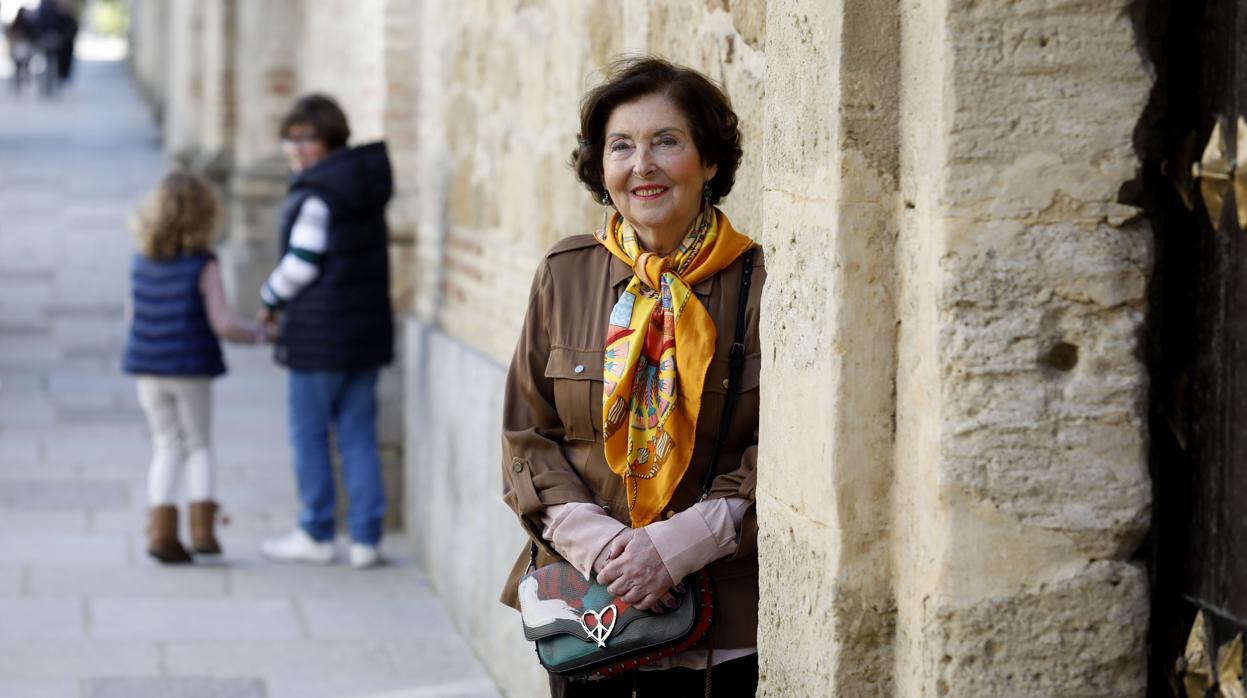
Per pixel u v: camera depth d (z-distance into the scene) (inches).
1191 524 91.0
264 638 233.0
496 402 213.0
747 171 136.2
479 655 224.7
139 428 386.3
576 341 116.3
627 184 113.4
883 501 98.3
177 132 831.7
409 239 325.7
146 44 1368.1
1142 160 90.7
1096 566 90.7
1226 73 86.9
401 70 317.7
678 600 112.4
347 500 294.2
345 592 258.8
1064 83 88.7
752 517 114.0
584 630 112.0
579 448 118.0
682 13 152.9
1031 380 89.9
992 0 88.3
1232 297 87.0
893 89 95.9
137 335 266.5
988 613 90.9
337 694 209.5
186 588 257.8
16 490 321.4
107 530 293.4
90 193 800.3
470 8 251.3
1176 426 91.9
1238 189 86.0
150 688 208.5
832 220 97.1
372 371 271.6
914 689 95.3
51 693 205.0
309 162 268.1
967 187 89.1
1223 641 88.4
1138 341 90.0
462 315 255.6
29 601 246.8
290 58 505.4
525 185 214.7
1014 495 90.2
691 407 112.3
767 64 110.3
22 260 626.5
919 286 93.7
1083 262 89.3
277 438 385.1
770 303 108.7
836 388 97.4
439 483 258.2
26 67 1346.0
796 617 104.5
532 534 116.8
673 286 112.6
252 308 509.7
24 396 417.1
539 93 206.5
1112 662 91.3
